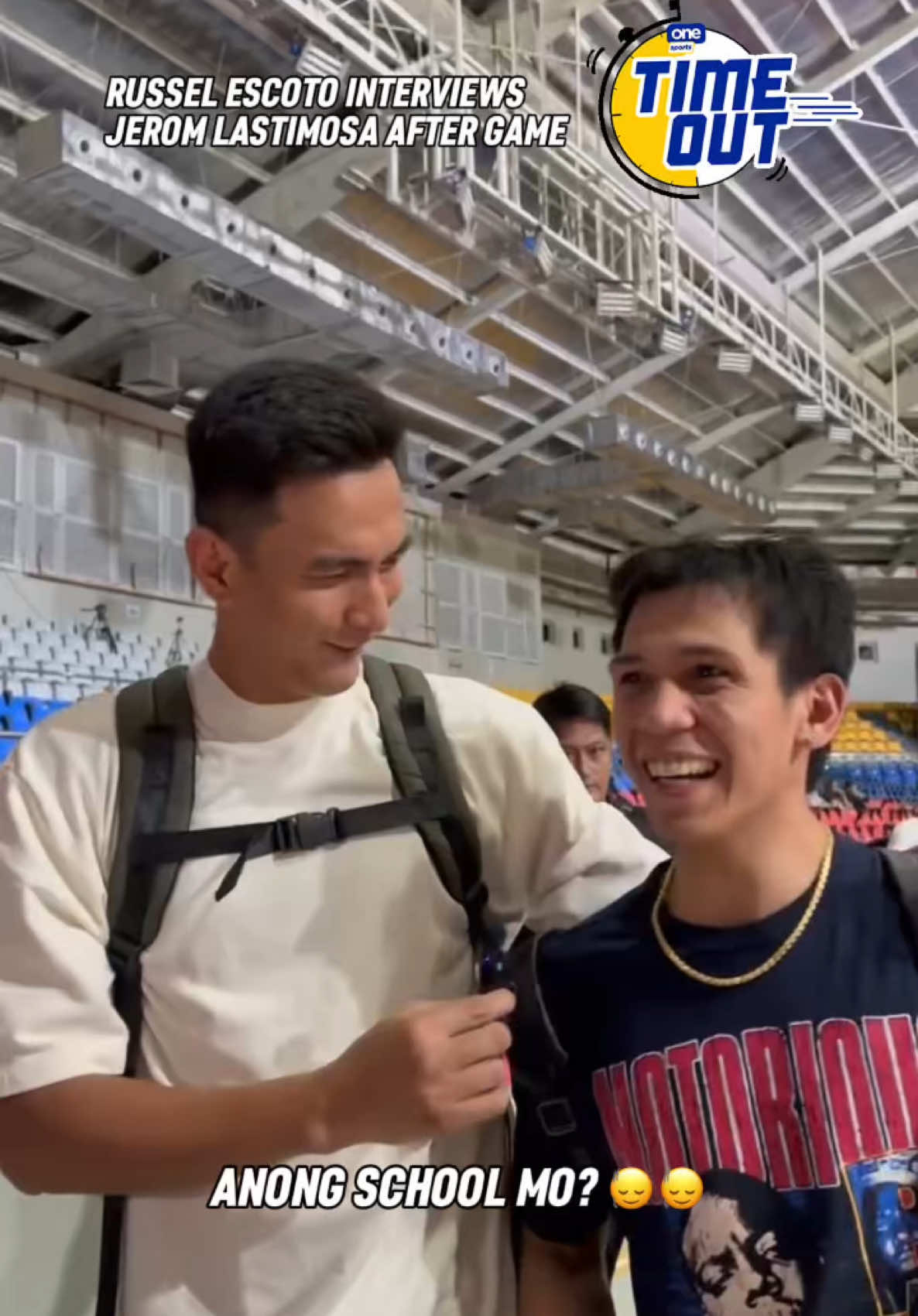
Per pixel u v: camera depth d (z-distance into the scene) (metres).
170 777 0.99
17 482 6.71
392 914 0.99
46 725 1.02
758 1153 0.87
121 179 4.84
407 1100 0.81
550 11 6.09
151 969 0.96
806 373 9.02
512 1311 1.03
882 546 13.86
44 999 0.90
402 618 9.64
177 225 5.15
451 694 1.09
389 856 1.00
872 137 7.76
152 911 0.96
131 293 6.24
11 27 4.90
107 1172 0.86
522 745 1.07
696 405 9.76
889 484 11.73
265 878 0.97
